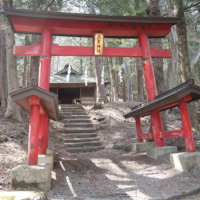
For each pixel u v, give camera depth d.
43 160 4.64
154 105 5.21
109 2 9.66
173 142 6.52
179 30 8.12
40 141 4.72
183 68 7.95
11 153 5.26
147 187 3.68
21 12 5.34
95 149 7.80
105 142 8.59
